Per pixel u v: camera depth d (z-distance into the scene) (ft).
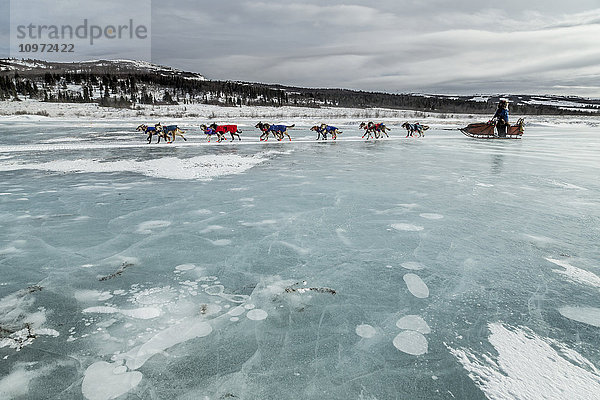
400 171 33.12
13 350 7.79
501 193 24.36
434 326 8.80
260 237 15.39
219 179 28.53
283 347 7.96
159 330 8.57
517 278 11.53
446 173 32.27
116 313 9.33
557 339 8.25
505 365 7.34
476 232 16.20
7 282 11.12
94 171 31.42
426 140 69.87
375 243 14.73
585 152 50.62
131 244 14.47
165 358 7.54
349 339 8.27
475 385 6.76
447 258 13.19
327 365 7.37
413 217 18.54
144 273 11.78
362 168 34.65
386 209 20.07
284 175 30.48
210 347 7.93
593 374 7.04
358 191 24.64
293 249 14.02
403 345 8.04
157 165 34.58
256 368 7.26
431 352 7.79
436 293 10.52
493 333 8.49
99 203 20.90
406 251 13.87
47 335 8.35
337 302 9.97
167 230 16.24
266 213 19.12
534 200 22.38
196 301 9.98
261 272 11.92
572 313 9.39
